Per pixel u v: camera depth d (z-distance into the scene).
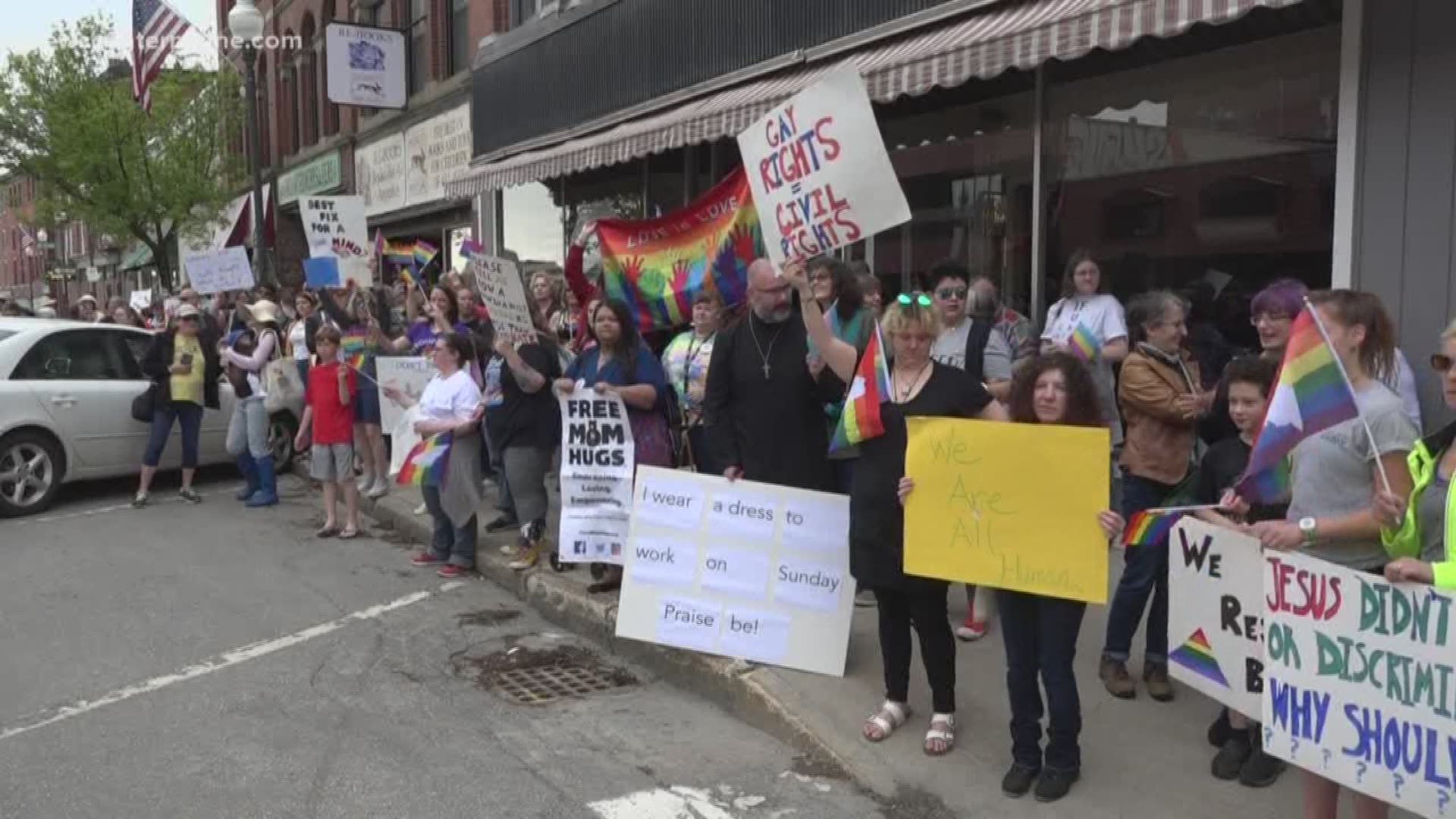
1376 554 3.50
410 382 8.27
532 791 4.24
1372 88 5.31
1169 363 4.85
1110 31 5.51
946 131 8.40
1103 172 7.17
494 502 9.24
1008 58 6.17
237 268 14.53
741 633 5.30
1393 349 3.42
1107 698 4.84
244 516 9.76
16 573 7.62
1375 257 5.34
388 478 10.43
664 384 6.39
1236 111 6.29
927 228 8.66
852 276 5.58
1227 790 4.01
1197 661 3.76
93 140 21.66
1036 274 7.63
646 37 11.08
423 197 17.64
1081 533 3.89
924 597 4.32
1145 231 6.90
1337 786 3.32
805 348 5.19
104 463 10.23
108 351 10.48
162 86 22.30
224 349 10.52
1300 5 5.84
